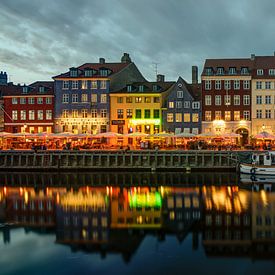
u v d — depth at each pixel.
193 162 56.53
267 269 18.92
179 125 73.19
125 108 74.81
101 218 28.75
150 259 20.30
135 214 29.84
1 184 47.06
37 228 26.17
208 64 75.69
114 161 57.53
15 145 70.12
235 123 71.69
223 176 51.19
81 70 78.00
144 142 63.06
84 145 62.69
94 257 20.75
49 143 69.69
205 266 19.30
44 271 19.08
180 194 38.47
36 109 77.38
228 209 31.09
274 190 40.19
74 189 42.81
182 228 25.77
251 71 73.25
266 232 24.58
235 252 21.19
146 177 51.34
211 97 72.56
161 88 76.31
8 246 22.58
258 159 51.16
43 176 53.47
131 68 85.06
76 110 75.94
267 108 71.56
